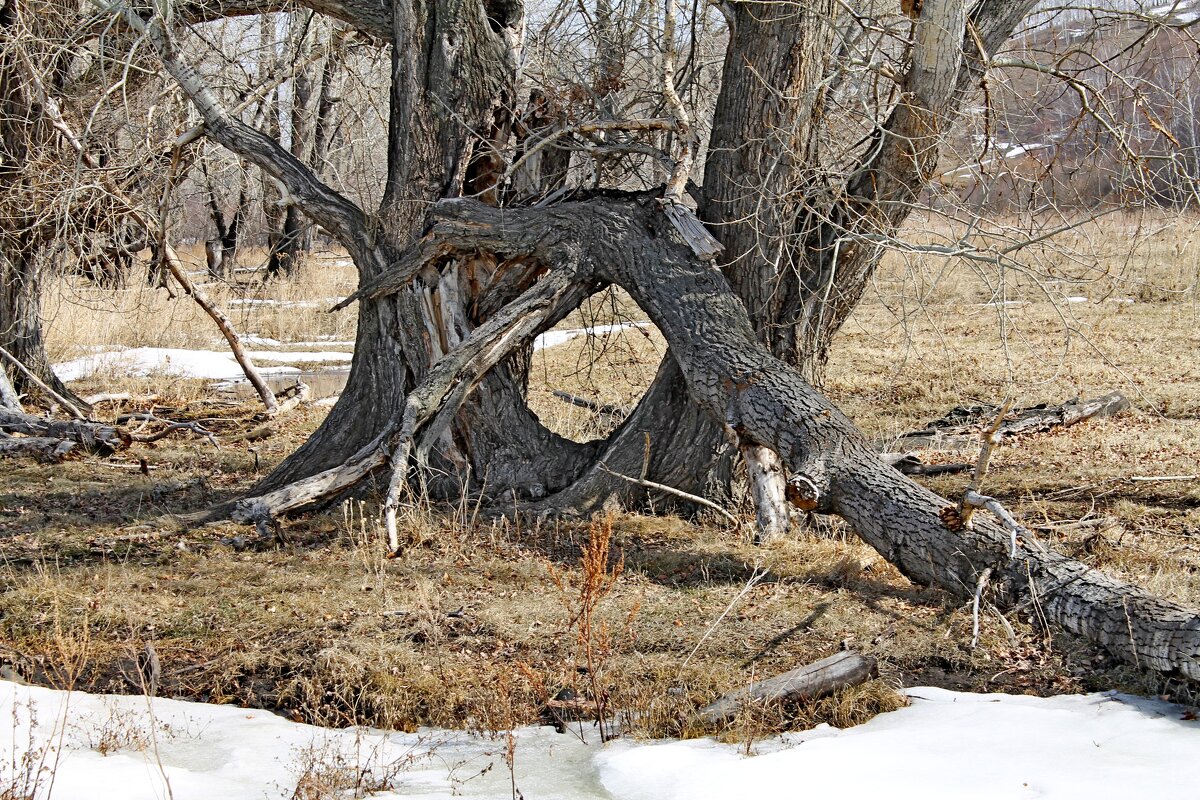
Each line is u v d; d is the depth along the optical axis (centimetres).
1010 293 1958
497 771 477
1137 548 741
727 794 434
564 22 960
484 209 849
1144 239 829
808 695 539
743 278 839
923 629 630
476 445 891
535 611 657
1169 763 452
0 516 867
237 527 827
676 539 803
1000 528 657
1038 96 850
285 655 602
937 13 701
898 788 437
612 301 999
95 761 471
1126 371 1435
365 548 759
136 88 1114
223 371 1720
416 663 588
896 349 1670
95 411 1352
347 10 902
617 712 545
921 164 769
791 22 795
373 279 879
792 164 808
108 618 650
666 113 923
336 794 441
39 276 1282
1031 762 459
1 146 1180
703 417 859
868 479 695
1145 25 862
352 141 1198
